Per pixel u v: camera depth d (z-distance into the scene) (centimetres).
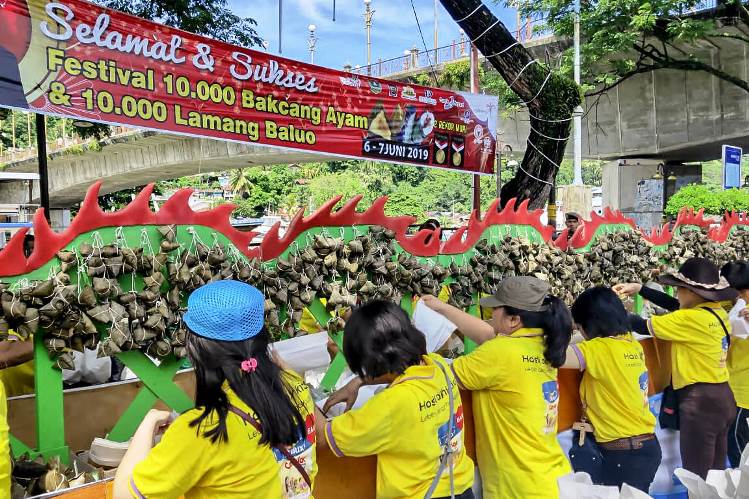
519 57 643
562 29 1419
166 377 280
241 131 435
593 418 328
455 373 272
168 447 163
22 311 229
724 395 370
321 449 235
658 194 1883
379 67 2208
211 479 165
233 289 172
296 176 4791
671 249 691
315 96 472
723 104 1662
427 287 387
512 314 278
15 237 232
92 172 1980
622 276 592
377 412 216
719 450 385
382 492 229
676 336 372
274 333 319
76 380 323
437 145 557
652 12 1307
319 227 337
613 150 1897
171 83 402
